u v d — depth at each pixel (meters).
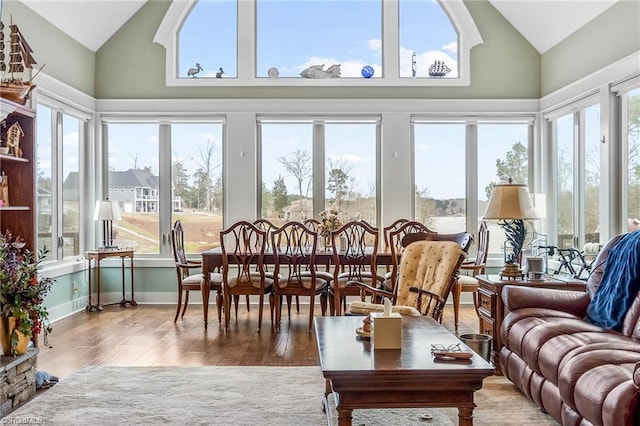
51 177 5.60
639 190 4.70
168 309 6.11
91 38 6.24
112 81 6.53
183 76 6.62
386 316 2.43
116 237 6.60
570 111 5.84
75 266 5.90
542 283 3.68
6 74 4.49
